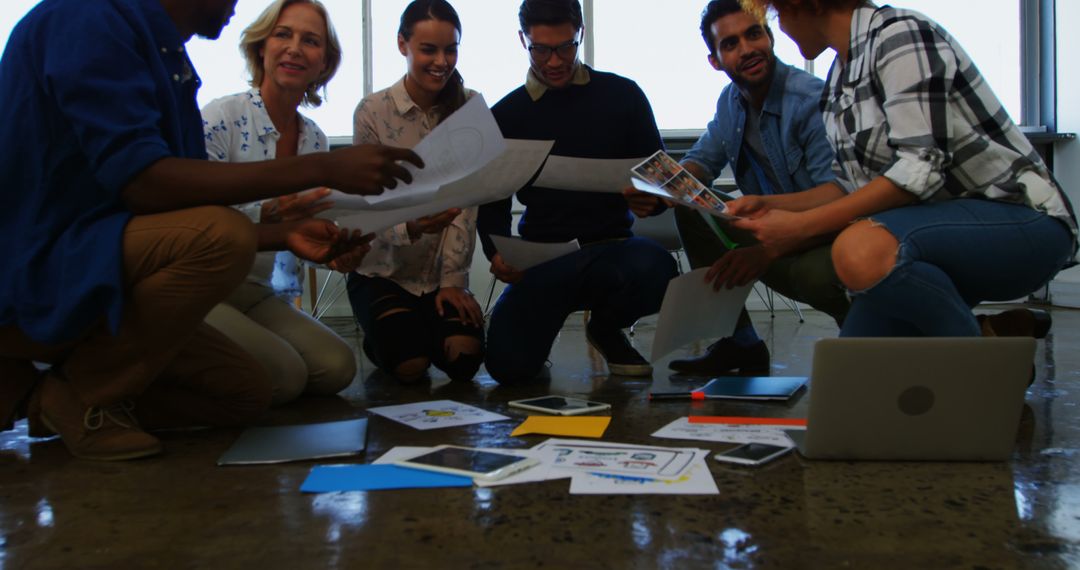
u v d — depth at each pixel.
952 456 1.23
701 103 5.50
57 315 1.22
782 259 2.04
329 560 0.87
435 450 1.29
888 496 1.06
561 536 0.93
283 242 1.53
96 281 1.20
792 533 0.93
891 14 1.49
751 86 2.09
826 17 1.56
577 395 1.96
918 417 1.22
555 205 2.22
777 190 2.23
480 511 1.02
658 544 0.90
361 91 5.40
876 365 1.19
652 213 2.04
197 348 1.51
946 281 1.38
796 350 2.88
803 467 1.21
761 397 1.79
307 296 5.23
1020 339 1.19
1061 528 0.94
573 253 2.19
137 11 1.32
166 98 1.36
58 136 1.26
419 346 2.19
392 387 2.20
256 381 1.58
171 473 1.25
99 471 1.27
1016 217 1.43
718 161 2.38
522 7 2.10
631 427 1.53
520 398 1.95
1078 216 5.16
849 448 1.23
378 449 1.37
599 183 1.93
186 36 1.50
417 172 1.37
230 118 1.95
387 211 1.49
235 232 1.26
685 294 1.81
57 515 1.05
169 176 1.23
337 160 1.26
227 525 0.99
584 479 1.14
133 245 1.25
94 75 1.22
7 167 1.26
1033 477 1.15
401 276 2.32
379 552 0.89
